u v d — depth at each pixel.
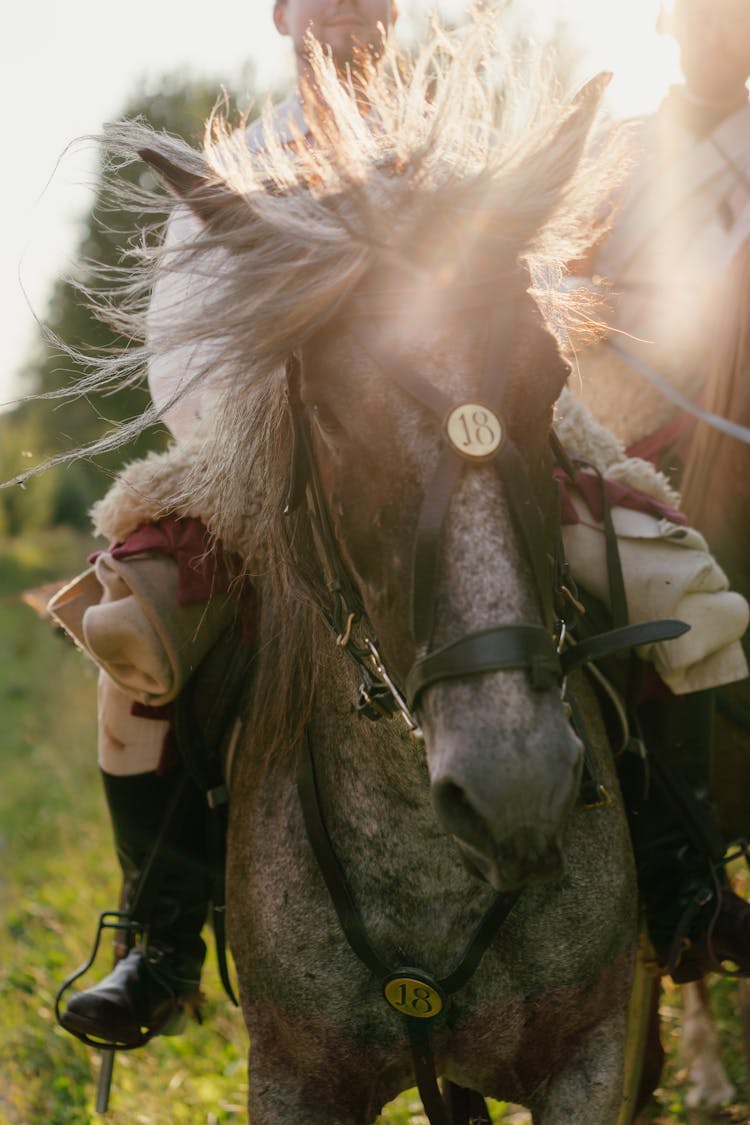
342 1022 2.24
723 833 2.97
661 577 2.46
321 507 2.01
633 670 2.51
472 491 1.74
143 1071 3.93
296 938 2.24
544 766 1.64
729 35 3.32
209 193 2.03
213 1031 4.12
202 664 2.51
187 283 2.08
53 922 5.16
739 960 2.60
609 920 2.28
